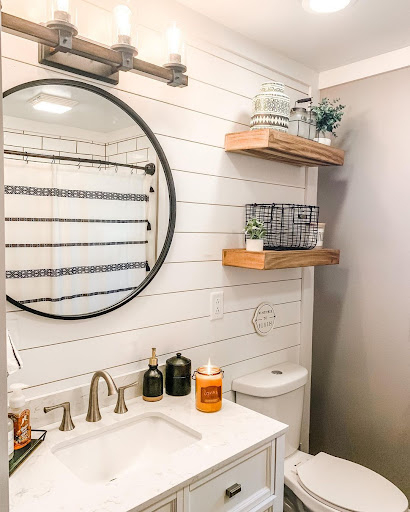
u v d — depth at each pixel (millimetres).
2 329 536
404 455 2033
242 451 1227
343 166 2230
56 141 1300
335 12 1627
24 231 1251
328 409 2332
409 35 1830
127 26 1253
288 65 2080
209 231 1793
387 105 2041
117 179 1449
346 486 1713
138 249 1525
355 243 2199
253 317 2014
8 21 1024
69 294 1356
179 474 1106
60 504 977
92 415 1370
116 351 1511
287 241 2139
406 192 1997
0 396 534
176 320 1693
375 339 2133
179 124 1646
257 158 1973
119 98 1452
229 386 1927
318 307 2371
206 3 1583
